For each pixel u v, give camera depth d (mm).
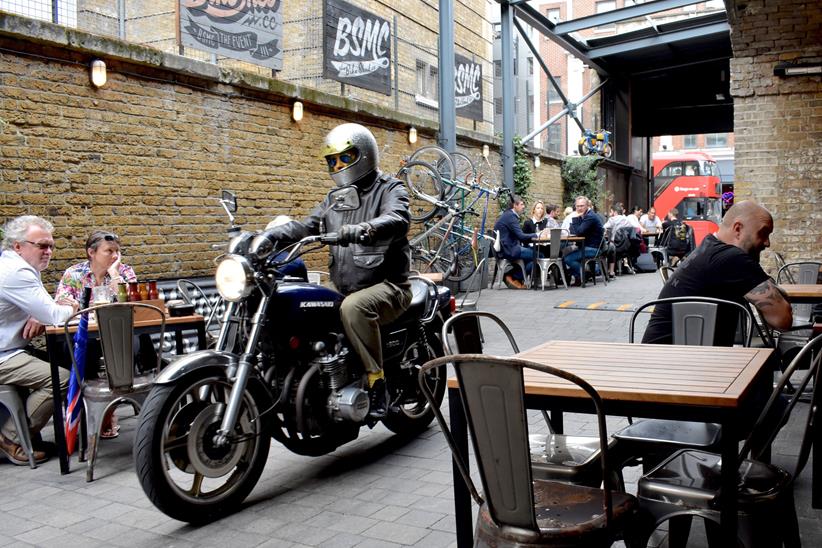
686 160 29656
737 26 8328
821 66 8086
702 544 3139
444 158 12719
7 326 4777
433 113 14977
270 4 9648
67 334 4516
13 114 6621
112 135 7520
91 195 7324
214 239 8766
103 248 5441
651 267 17953
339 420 4230
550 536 2084
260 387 3928
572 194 19875
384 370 4668
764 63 8422
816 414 3055
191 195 8461
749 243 3844
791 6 8008
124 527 3654
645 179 29375
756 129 8547
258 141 9422
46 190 6918
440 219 12734
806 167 8391
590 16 17453
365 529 3506
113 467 4645
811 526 3271
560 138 23391
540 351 3043
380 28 12328
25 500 4082
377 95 13188
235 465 3795
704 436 2773
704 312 3637
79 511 3893
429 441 4988
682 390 2252
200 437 3670
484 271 13211
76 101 7160
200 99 8547
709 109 28125
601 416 2068
